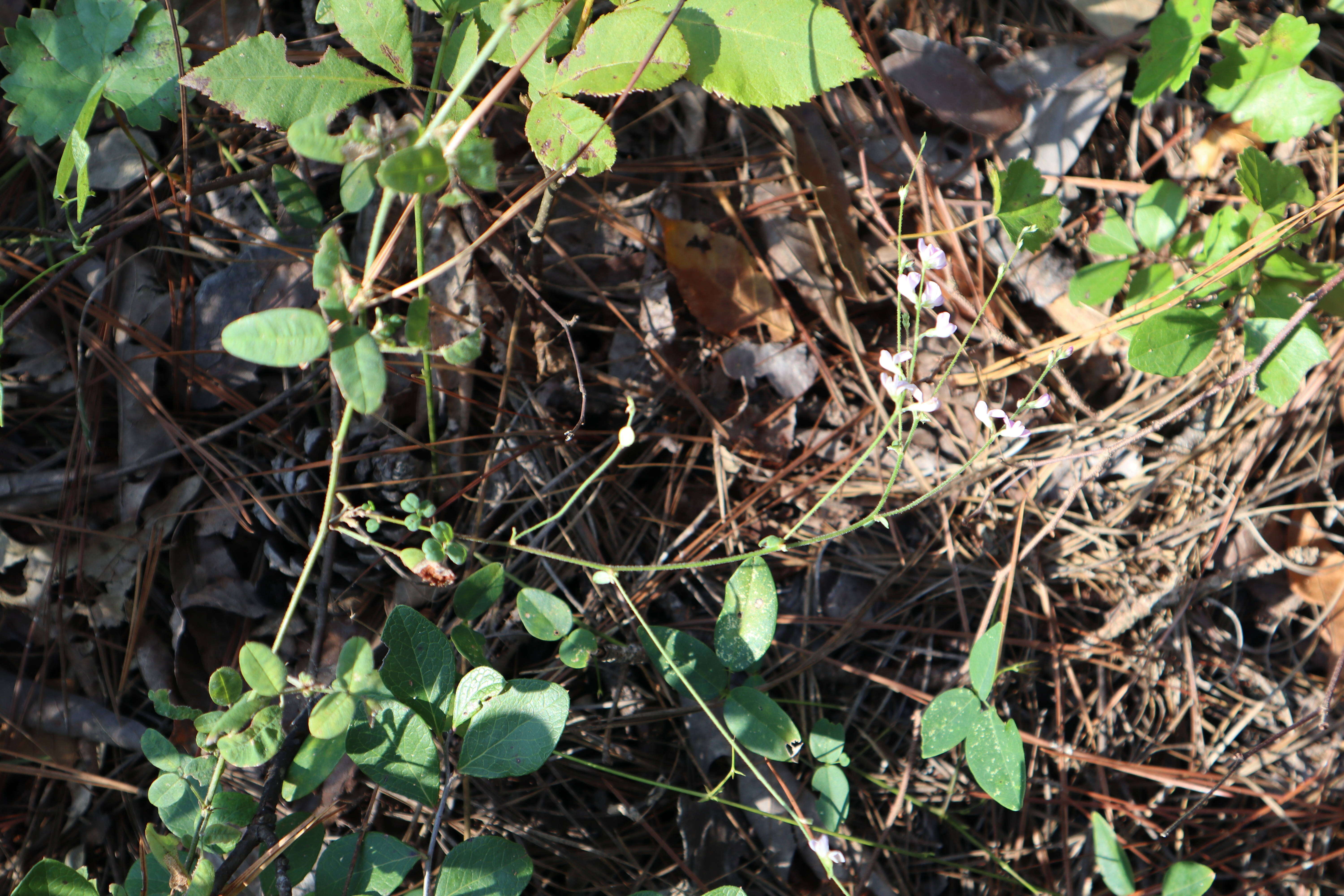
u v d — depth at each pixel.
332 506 0.50
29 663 0.53
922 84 0.57
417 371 0.54
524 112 0.56
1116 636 0.56
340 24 0.47
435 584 0.47
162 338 0.54
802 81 0.49
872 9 0.58
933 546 0.56
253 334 0.43
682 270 0.56
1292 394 0.54
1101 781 0.56
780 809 0.53
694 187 0.57
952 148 0.58
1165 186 0.56
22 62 0.51
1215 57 0.59
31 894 0.45
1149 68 0.56
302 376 0.54
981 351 0.57
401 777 0.47
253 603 0.53
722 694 0.51
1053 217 0.54
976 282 0.57
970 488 0.56
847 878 0.54
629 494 0.55
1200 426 0.57
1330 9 0.60
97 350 0.54
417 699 0.48
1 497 0.53
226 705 0.46
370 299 0.44
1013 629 0.56
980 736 0.49
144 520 0.54
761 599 0.50
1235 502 0.57
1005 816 0.55
